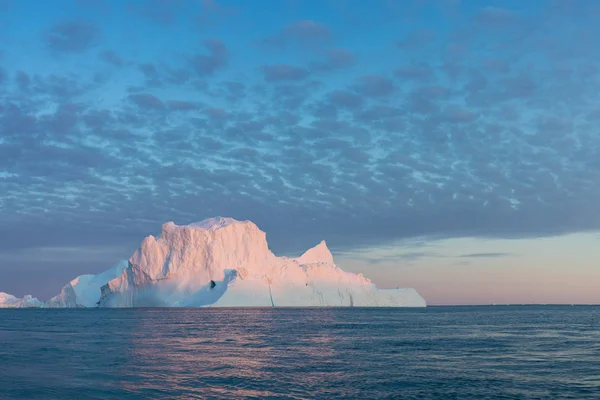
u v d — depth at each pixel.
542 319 122.56
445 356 47.47
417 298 199.25
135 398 29.66
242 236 170.38
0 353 48.28
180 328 80.69
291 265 176.25
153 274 166.62
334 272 183.75
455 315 144.62
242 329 78.69
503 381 35.16
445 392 31.84
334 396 30.64
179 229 167.62
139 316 121.75
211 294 161.38
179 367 40.25
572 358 46.28
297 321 99.69
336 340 62.25
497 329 82.62
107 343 57.50
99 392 31.06
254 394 30.92
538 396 30.89
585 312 195.12
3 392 30.91
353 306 183.88
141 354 47.84
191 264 166.12
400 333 72.56
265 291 165.12
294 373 37.91
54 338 63.53
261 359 45.03
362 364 42.41
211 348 53.22
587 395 31.14
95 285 196.38
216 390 31.89
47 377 35.62
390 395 30.98
